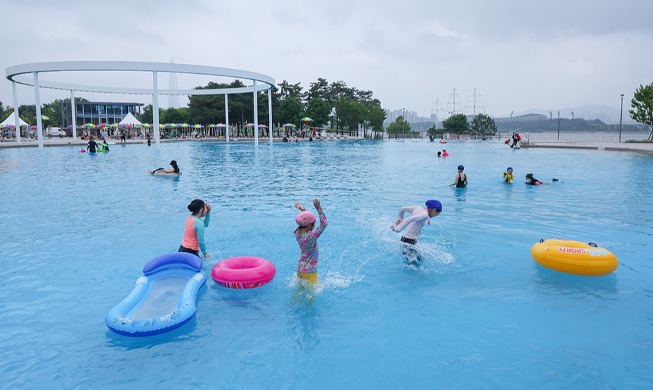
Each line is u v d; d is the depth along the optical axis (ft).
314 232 15.72
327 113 214.48
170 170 52.08
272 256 19.60
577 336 12.62
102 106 278.87
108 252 20.53
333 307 14.56
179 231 24.48
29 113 264.72
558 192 38.27
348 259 19.34
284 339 12.48
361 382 10.42
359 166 64.34
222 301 14.90
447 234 23.54
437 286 16.33
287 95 234.17
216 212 29.37
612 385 10.25
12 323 13.42
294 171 57.31
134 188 41.01
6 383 10.29
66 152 95.66
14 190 39.50
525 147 123.13
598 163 68.03
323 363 11.25
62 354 11.66
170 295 14.94
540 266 18.47
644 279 17.08
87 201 33.91
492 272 17.78
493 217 27.81
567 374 10.71
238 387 10.24
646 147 102.78
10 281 16.83
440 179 48.14
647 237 23.12
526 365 11.11
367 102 267.18
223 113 209.05
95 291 15.88
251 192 38.58
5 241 22.34
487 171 56.65
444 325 13.30
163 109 299.79
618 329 13.02
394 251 20.47
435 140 222.07
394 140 208.85
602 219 27.32
